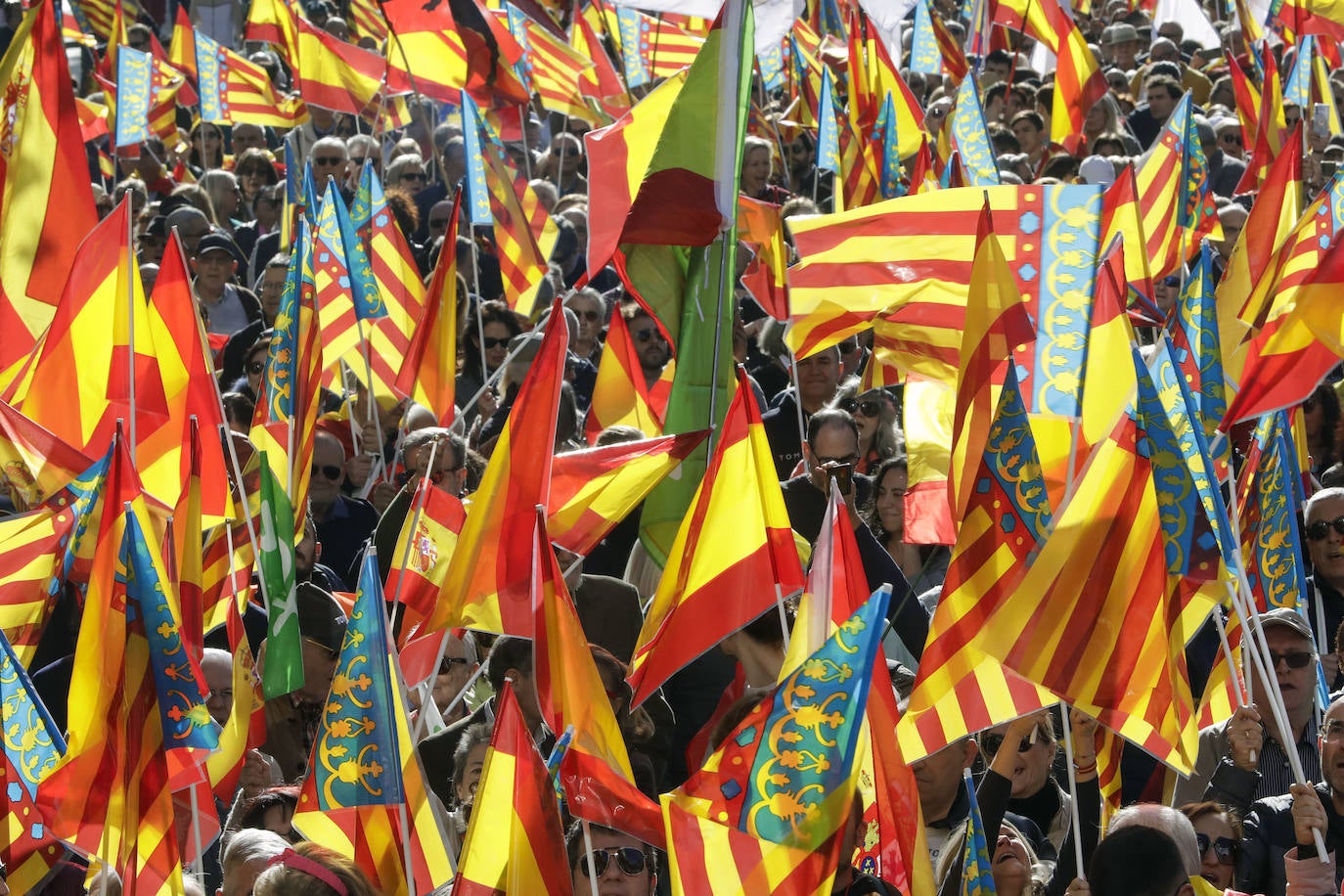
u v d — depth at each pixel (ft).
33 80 36.60
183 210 66.39
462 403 55.16
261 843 25.25
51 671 35.06
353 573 42.73
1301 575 34.91
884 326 34.37
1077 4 114.21
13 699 25.34
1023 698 26.81
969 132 61.00
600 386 45.91
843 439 39.58
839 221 34.71
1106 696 26.45
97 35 113.91
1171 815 25.66
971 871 25.02
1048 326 30.76
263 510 33.78
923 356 34.35
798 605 31.60
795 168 83.15
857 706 23.38
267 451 37.14
